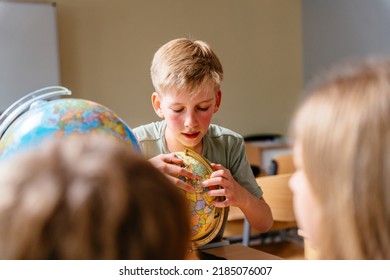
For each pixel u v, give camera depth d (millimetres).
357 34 4090
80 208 349
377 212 456
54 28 3662
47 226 349
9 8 3529
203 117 1113
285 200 2061
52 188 355
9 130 833
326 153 481
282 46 4676
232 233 2408
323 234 503
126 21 3967
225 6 4359
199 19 4250
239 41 4457
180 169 981
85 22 3836
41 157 380
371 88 473
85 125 792
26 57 3602
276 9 4617
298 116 527
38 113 812
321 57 4520
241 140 1316
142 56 4047
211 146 1276
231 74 4449
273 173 2627
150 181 381
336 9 4309
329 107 489
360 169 458
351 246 476
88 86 3881
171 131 1166
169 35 4137
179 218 392
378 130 453
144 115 4105
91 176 360
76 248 348
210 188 1019
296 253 2816
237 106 4508
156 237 369
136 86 4051
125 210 357
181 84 1062
